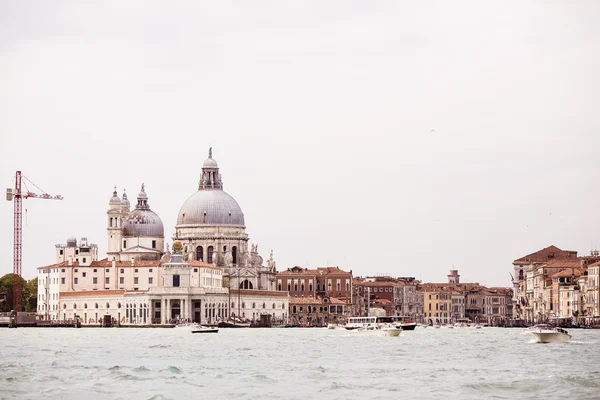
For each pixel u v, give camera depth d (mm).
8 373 148125
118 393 128125
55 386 134000
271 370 157000
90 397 124938
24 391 129375
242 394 127375
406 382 139250
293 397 125125
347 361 178000
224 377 144875
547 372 152625
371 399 123438
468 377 145750
